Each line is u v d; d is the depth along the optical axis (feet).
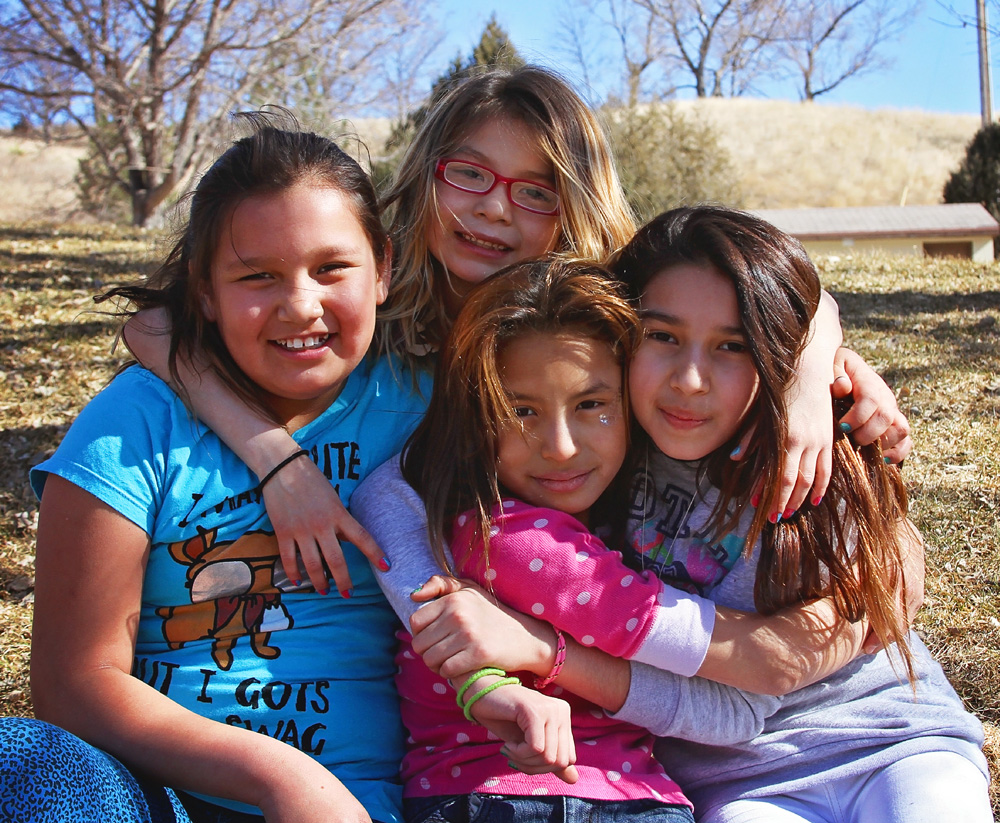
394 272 7.78
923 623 9.77
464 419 6.30
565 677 6.00
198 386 6.33
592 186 8.03
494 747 6.04
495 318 6.09
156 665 6.09
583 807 5.76
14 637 10.18
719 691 6.21
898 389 17.30
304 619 6.34
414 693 6.48
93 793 4.72
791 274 6.25
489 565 6.11
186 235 6.51
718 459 6.53
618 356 6.33
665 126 60.95
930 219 54.34
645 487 6.82
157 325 6.55
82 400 18.03
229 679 6.06
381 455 6.95
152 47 62.69
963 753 6.30
